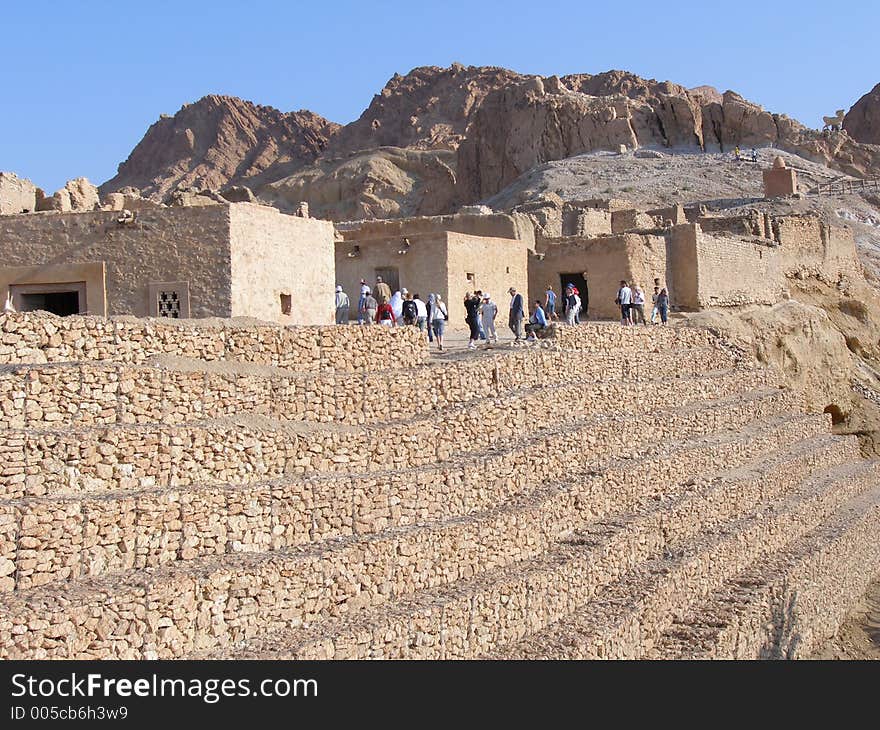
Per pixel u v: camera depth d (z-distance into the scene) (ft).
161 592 53.93
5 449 54.60
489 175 398.62
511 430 89.76
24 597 50.93
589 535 85.25
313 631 59.88
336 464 72.33
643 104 383.65
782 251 187.11
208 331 72.74
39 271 94.58
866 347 189.47
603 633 72.79
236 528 61.82
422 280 134.21
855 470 138.62
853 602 120.37
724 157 338.13
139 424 62.85
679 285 153.89
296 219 99.55
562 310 149.38
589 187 315.99
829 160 342.23
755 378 139.85
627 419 103.35
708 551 93.25
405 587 67.87
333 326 81.00
